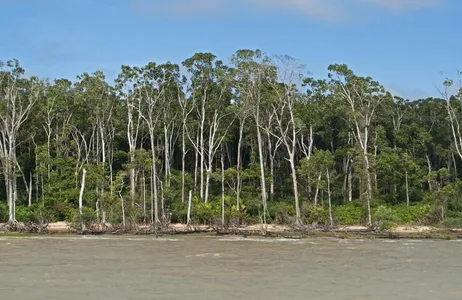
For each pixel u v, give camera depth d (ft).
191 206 208.03
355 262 108.88
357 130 233.35
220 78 228.43
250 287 80.94
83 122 246.88
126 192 227.40
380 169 221.66
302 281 86.22
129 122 233.35
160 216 201.46
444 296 75.00
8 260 111.86
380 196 226.79
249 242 151.53
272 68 216.74
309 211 200.95
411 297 74.23
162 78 232.73
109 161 243.19
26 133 241.76
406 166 224.74
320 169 207.51
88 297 73.82
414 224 198.59
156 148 236.02
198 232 181.27
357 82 237.45
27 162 251.19
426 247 139.33
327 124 255.29
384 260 112.06
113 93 238.68
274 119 239.30
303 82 247.70
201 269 98.94
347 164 241.96
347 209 214.28
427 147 264.52
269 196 234.99
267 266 102.89
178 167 289.33
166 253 123.85
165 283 84.23
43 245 142.41
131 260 111.65
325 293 76.59
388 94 243.60
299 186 239.09
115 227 182.29
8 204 213.87
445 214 205.57
